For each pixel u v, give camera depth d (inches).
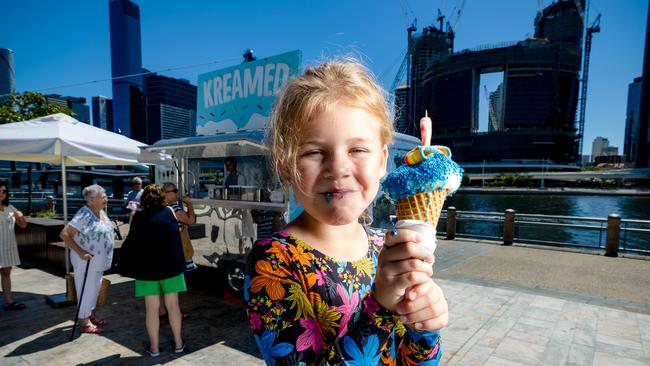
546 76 5319.9
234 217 200.4
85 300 160.7
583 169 5088.6
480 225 906.1
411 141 185.5
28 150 177.2
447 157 29.8
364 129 28.0
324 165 27.4
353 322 26.4
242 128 212.8
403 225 25.5
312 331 28.8
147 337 158.2
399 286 22.9
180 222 187.5
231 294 202.2
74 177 677.3
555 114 5339.6
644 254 334.6
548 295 223.6
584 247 362.9
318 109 27.3
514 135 5364.2
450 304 207.6
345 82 29.0
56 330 164.9
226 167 214.4
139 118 2593.5
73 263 165.0
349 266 31.8
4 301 195.6
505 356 147.4
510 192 3501.5
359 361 25.4
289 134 28.7
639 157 5344.5
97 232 163.5
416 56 6141.7
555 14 5866.1
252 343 153.6
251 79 206.8
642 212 1946.4
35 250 303.0
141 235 138.6
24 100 586.2
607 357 146.7
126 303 200.1
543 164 5255.9
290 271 29.6
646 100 5265.8
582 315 190.4
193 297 209.2
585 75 5757.9
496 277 266.4
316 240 32.1
